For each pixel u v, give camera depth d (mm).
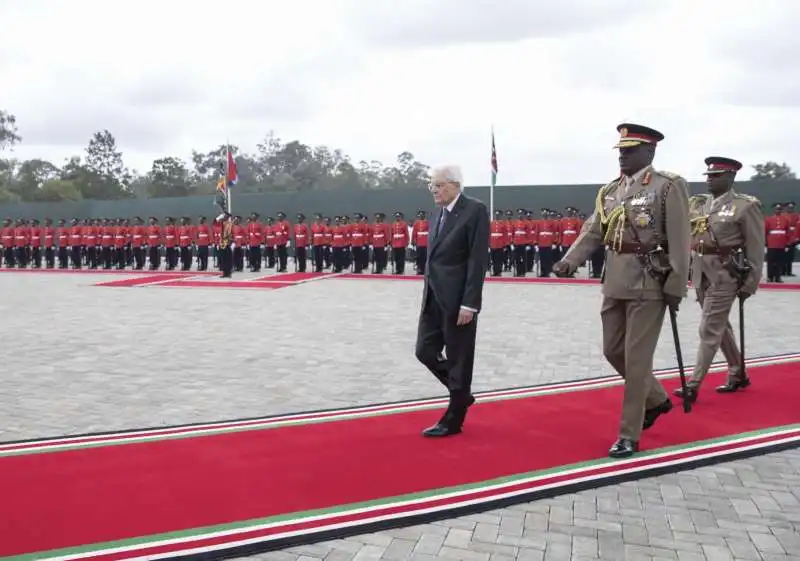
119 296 16359
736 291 6391
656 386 5215
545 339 10008
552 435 5320
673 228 4805
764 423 5621
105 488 4227
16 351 9203
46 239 28688
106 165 68688
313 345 9609
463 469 4570
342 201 34562
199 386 7199
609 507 4035
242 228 25562
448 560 3393
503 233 22156
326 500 4047
